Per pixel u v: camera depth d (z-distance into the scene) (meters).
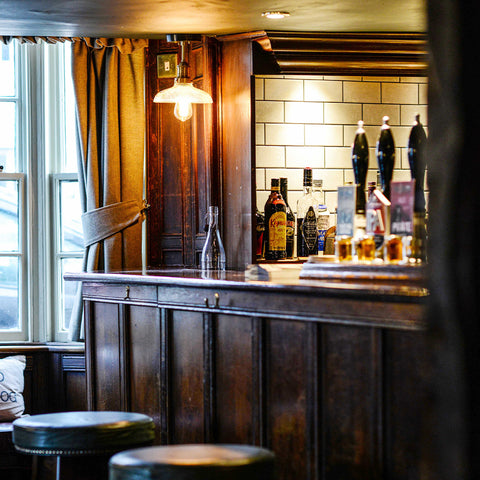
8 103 4.96
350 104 4.61
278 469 2.64
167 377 3.29
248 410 2.79
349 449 2.37
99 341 3.88
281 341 2.63
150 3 3.77
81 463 2.88
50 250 4.94
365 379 2.31
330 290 2.37
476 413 1.39
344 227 2.72
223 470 2.14
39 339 4.90
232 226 4.32
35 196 4.93
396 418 2.21
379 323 2.24
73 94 4.64
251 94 4.23
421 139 2.63
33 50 4.92
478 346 1.39
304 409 2.52
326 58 4.25
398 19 3.99
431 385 1.46
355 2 3.70
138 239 4.64
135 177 4.62
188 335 3.16
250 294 2.75
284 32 4.18
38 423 2.81
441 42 1.42
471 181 1.39
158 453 2.29
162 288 3.31
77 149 4.64
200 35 4.33
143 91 4.64
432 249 1.45
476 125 1.39
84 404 4.71
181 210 4.55
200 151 4.44
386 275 2.46
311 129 4.58
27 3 3.80
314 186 4.48
